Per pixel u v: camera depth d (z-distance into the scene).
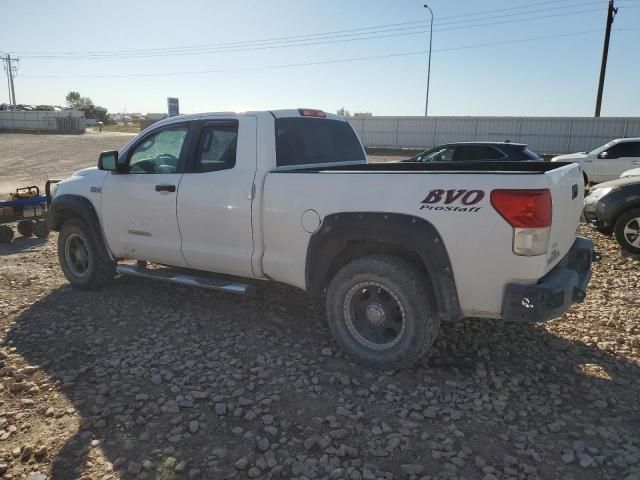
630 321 4.80
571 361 4.00
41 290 5.79
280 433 3.08
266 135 4.40
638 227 7.36
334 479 2.67
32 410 3.35
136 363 3.99
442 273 3.47
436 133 37.62
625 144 15.56
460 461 2.80
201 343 4.35
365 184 3.72
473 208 3.34
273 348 4.25
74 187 5.60
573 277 3.54
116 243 5.35
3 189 16.28
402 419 3.21
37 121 60.41
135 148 5.24
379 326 3.86
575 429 3.11
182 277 4.91
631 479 2.65
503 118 35.03
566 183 3.66
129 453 2.90
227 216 4.45
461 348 4.22
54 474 2.74
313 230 3.97
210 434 3.07
